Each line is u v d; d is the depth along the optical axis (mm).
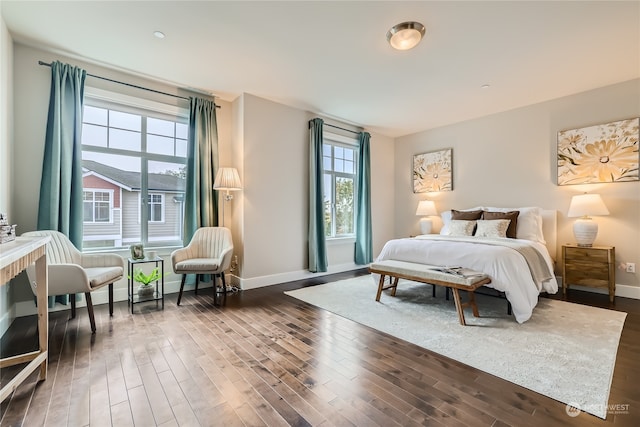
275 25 2344
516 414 1376
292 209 4211
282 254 4090
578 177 3648
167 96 3494
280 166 4078
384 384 1632
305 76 3242
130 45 2652
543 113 3969
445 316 2713
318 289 3695
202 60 2908
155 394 1531
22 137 2658
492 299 3240
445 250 3020
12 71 2562
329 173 4922
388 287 3369
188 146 3570
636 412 1379
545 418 1346
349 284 3963
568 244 3729
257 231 3832
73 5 2121
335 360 1901
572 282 3439
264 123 3904
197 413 1389
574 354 1959
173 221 3635
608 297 3312
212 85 3490
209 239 3508
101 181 3160
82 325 2475
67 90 2807
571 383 1625
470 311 2850
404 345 2121
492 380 1665
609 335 2262
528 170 4094
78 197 2846
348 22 2301
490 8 2123
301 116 4324
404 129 5305
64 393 1535
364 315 2748
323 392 1558
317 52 2748
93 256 2725
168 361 1877
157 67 3055
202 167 3627
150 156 3465
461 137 4840
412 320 2617
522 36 2471
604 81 3348
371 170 5430
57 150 2697
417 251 3223
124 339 2203
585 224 3391
